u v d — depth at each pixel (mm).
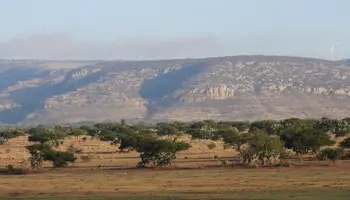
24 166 124812
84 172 118000
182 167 122875
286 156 131875
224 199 74562
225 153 158125
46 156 126875
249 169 116000
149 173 112938
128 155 158875
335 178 98250
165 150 124812
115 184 96812
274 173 108000
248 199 73938
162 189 88938
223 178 102062
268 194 79312
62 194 85000
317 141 133500
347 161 125938
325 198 73438
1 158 155375
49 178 108125
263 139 127000
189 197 77500
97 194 84000
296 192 81125
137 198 77812
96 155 158375
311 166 118000
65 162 128250
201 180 99750
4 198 81438
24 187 94750
